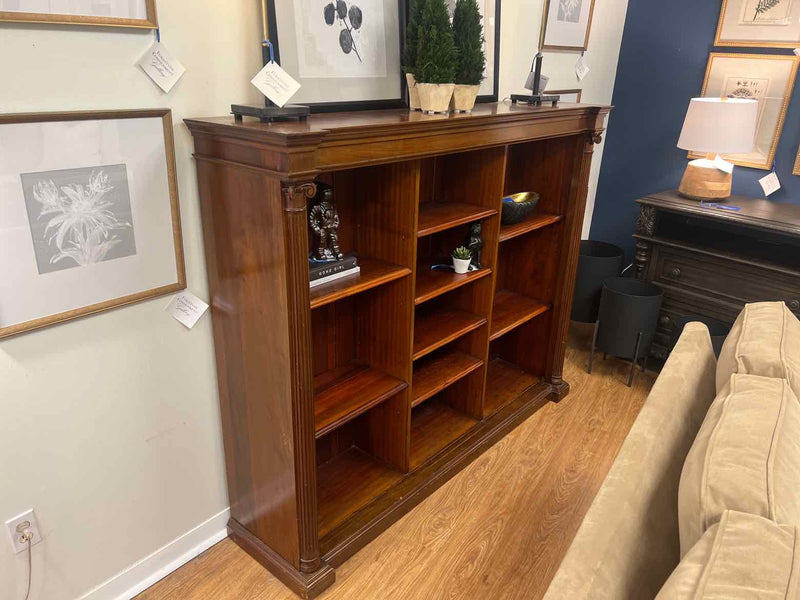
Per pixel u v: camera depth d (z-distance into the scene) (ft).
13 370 4.26
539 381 8.99
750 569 2.46
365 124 4.60
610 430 8.16
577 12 9.28
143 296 4.86
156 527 5.60
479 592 5.61
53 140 4.06
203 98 4.88
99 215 4.44
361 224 6.18
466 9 5.92
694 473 3.25
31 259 4.16
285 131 4.01
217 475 6.05
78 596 5.12
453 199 7.30
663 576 3.42
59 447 4.66
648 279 9.70
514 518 6.54
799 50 8.98
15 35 3.76
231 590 5.60
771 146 9.67
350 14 5.69
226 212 4.84
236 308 5.13
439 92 5.66
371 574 5.79
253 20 5.05
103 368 4.79
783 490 3.02
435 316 7.45
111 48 4.23
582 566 2.89
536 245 8.62
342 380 6.38
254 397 5.30
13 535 4.54
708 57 10.05
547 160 8.18
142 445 5.26
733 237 9.44
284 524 5.51
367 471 6.87
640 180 11.34
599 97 10.91
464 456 7.27
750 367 4.38
